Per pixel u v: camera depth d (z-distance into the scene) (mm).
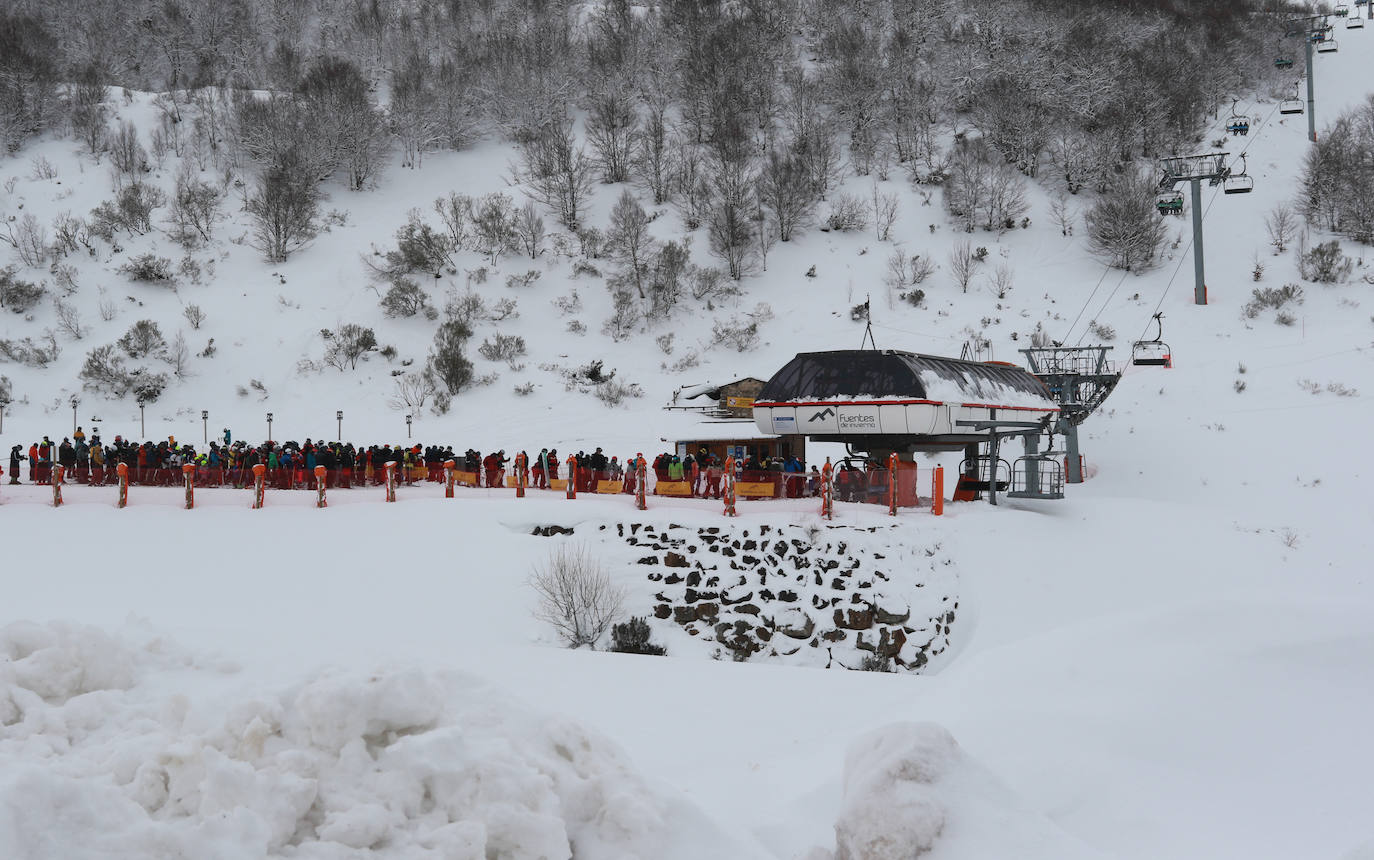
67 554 21250
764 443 32844
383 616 19156
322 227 79688
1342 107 95312
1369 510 37562
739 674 15625
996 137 92688
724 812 7562
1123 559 24578
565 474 30953
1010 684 9844
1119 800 7480
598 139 92500
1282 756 7945
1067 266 77062
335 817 4441
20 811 3807
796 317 72000
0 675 5145
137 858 3959
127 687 5566
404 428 55531
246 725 4773
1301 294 66500
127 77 111438
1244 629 10188
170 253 74000
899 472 27031
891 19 112938
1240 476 41875
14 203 79750
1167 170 69438
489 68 104125
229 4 117500
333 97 92562
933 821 5121
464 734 5133
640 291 74500
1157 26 110562
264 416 56812
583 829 5090
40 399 56750
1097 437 48750
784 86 102438
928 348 65125
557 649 17203
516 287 74375
